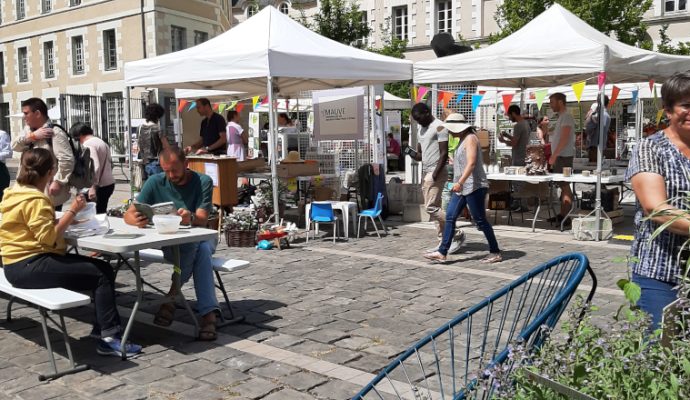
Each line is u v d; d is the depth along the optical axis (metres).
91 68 29.92
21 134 7.14
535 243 9.05
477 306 2.95
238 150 13.45
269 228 9.09
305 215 10.38
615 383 2.35
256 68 9.18
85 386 4.21
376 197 10.84
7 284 4.71
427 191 8.30
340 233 10.12
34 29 32.66
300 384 4.20
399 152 24.02
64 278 4.59
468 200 7.62
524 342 2.54
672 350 2.40
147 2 27.11
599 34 10.12
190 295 6.46
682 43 26.05
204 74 9.77
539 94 9.97
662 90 2.85
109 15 28.55
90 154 7.36
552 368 2.43
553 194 11.68
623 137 19.47
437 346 4.83
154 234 4.82
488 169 10.76
